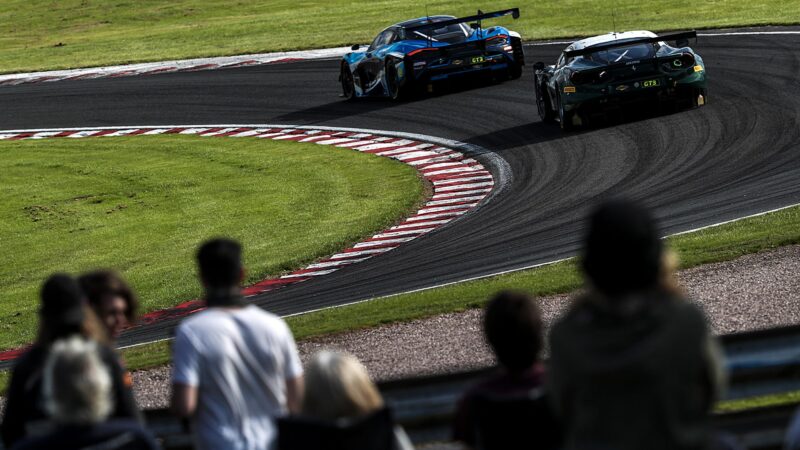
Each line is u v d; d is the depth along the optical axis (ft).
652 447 33.04
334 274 159.02
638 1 427.74
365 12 497.05
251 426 48.88
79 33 544.62
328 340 104.88
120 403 47.65
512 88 288.10
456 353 93.56
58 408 41.98
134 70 414.41
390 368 92.38
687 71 222.69
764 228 133.80
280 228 201.36
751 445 55.93
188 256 189.78
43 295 50.08
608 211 34.53
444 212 193.47
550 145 224.53
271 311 139.23
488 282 124.88
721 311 98.78
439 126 263.70
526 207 181.98
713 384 33.60
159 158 282.77
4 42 541.34
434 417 57.93
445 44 279.28
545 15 426.10
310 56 396.78
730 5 393.70
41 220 232.94
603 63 221.87
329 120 294.05
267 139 287.28
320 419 41.32
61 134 329.72
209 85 368.68
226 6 581.53
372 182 228.43
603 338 33.68
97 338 50.19
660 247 34.42
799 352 55.88
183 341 48.65
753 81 250.57
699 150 199.31
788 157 183.01
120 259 194.70
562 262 132.77
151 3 609.42
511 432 41.19
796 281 104.73
